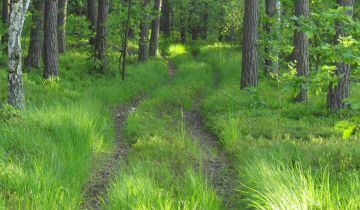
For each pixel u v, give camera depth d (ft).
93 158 27.32
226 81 62.28
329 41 43.04
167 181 22.68
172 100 48.73
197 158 28.17
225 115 40.09
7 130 25.38
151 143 30.73
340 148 26.78
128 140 33.63
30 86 45.52
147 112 42.52
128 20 62.34
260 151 26.40
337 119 38.01
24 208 17.25
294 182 17.69
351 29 18.57
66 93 46.96
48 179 19.51
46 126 28.40
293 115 40.06
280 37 49.01
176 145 30.19
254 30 51.72
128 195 18.54
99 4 63.00
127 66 72.23
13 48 32.09
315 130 34.30
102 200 19.61
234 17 108.06
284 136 33.17
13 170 20.12
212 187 22.21
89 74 61.57
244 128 35.01
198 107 48.60
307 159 24.99
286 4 51.21
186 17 122.21
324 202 15.99
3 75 47.32
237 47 108.58
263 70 68.69
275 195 16.87
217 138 34.78
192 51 111.86
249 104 42.60
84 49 73.67
